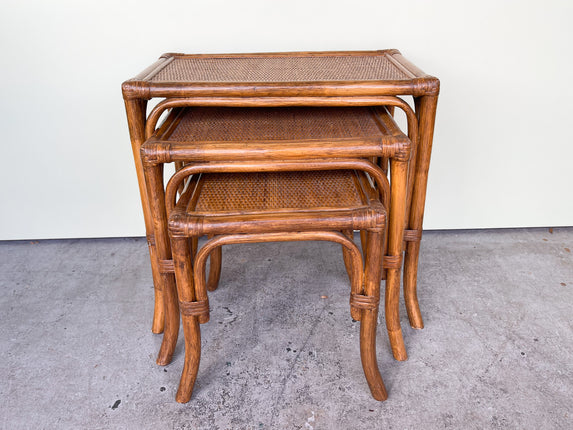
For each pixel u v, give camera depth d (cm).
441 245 196
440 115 180
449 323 153
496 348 142
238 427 119
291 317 158
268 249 197
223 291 172
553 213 200
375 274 113
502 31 166
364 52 154
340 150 106
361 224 106
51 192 193
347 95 114
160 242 123
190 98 113
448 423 118
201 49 170
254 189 118
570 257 186
